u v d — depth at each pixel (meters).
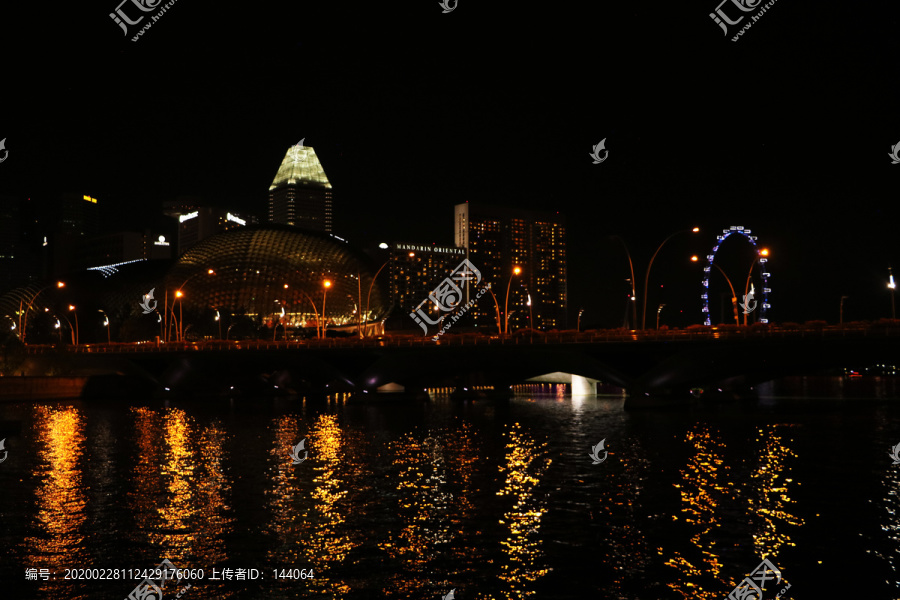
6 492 34.34
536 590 21.06
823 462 41.41
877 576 21.86
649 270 88.75
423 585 21.50
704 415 74.81
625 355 87.38
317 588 21.39
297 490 34.38
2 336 177.88
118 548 25.11
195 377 115.12
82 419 75.81
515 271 111.44
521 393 143.25
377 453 47.16
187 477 38.19
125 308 190.88
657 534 26.17
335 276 199.00
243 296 193.38
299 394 136.50
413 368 94.75
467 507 30.48
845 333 69.06
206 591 21.30
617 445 49.81
